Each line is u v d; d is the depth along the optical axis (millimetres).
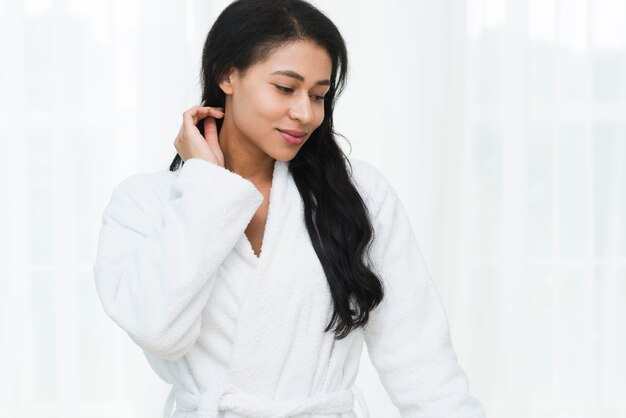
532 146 3227
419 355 1395
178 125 3027
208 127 1433
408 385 1389
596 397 3238
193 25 3025
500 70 3168
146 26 3025
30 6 3041
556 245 3236
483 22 3164
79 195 3045
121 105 3039
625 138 3225
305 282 1352
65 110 3031
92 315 3053
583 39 3201
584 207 3236
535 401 3248
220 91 1434
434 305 1445
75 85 3031
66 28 3027
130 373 3043
